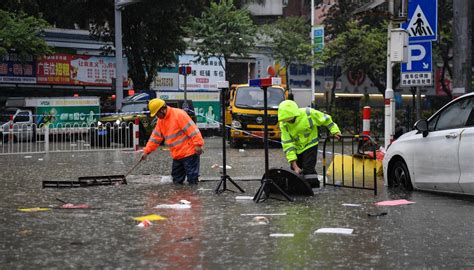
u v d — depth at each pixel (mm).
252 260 5238
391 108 12617
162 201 8773
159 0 29797
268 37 37344
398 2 12188
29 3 28844
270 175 9109
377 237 6145
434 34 12844
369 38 33312
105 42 33375
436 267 4988
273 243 5895
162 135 11031
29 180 11680
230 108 22000
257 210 7922
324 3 43875
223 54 32000
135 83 32469
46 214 7652
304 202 8625
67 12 31156
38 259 5324
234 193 9594
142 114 22719
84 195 9445
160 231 6527
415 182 9648
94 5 31125
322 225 6816
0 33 25922
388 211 7762
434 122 9383
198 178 11117
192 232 6465
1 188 10359
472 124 8562
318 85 40719
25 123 23188
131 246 5809
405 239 6047
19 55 28484
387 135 12648
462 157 8539
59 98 27188
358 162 12336
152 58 32344
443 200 8742
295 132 9703
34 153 19188
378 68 34750
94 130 21922
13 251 5629
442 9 33156
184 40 35344
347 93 41844
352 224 6867
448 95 37531
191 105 26281
